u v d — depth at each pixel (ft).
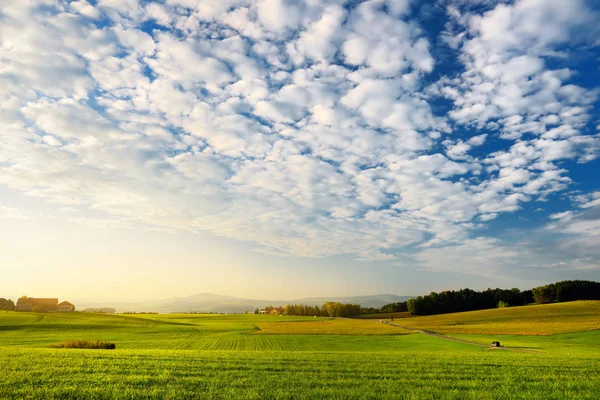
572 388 50.57
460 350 167.84
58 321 341.41
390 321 464.24
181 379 50.42
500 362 81.46
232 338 249.96
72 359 69.56
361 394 43.65
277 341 232.12
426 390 47.19
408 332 287.48
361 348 194.49
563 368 71.15
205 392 42.65
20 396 39.58
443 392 46.11
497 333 259.19
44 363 62.75
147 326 343.26
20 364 60.23
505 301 582.35
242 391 43.60
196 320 526.57
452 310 581.53
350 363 74.43
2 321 314.96
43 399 38.78
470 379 57.31
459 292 607.78
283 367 64.95
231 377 53.16
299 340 238.89
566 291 542.57
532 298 595.47
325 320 534.78
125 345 191.72
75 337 234.79
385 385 49.85
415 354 107.96
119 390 42.63
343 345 210.79
